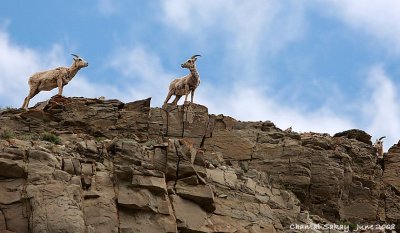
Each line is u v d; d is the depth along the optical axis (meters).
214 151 57.34
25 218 42.31
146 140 54.88
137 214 44.66
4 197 42.97
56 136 52.34
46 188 43.12
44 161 44.81
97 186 45.25
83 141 49.09
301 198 55.81
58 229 41.28
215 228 46.78
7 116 55.81
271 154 57.25
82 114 56.78
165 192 45.91
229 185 51.12
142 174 46.19
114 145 48.25
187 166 47.66
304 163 56.62
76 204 42.97
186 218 45.97
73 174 45.28
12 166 43.84
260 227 48.91
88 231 42.69
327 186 56.31
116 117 56.91
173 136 57.19
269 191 53.19
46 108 57.25
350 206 57.91
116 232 43.34
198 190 47.34
